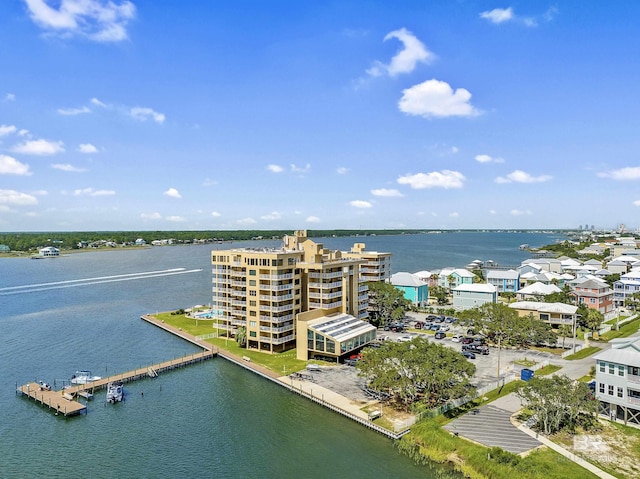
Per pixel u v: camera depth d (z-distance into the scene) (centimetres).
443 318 15825
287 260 12281
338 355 10731
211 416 8288
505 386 9131
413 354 8244
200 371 10838
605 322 15088
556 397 6938
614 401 7394
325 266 12569
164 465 6638
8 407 8669
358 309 14312
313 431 7650
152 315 16788
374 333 12125
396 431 7356
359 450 6988
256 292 12231
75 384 9750
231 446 7175
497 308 12850
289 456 6850
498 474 5944
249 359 11500
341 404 8525
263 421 8056
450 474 6266
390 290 15188
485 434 7012
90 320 16038
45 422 8050
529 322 12362
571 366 10444
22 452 6994
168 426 7900
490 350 12094
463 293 17488
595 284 16150
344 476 6284
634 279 18638
